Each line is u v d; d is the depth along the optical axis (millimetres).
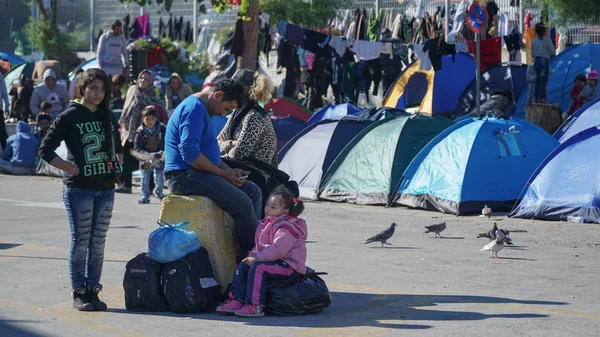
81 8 48000
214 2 24891
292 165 19141
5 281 9500
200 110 8141
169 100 20750
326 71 26891
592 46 24375
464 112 25172
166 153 8398
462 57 26297
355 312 7969
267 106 24750
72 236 8000
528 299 8547
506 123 16891
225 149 9375
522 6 31094
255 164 9188
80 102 7953
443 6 34781
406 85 26594
